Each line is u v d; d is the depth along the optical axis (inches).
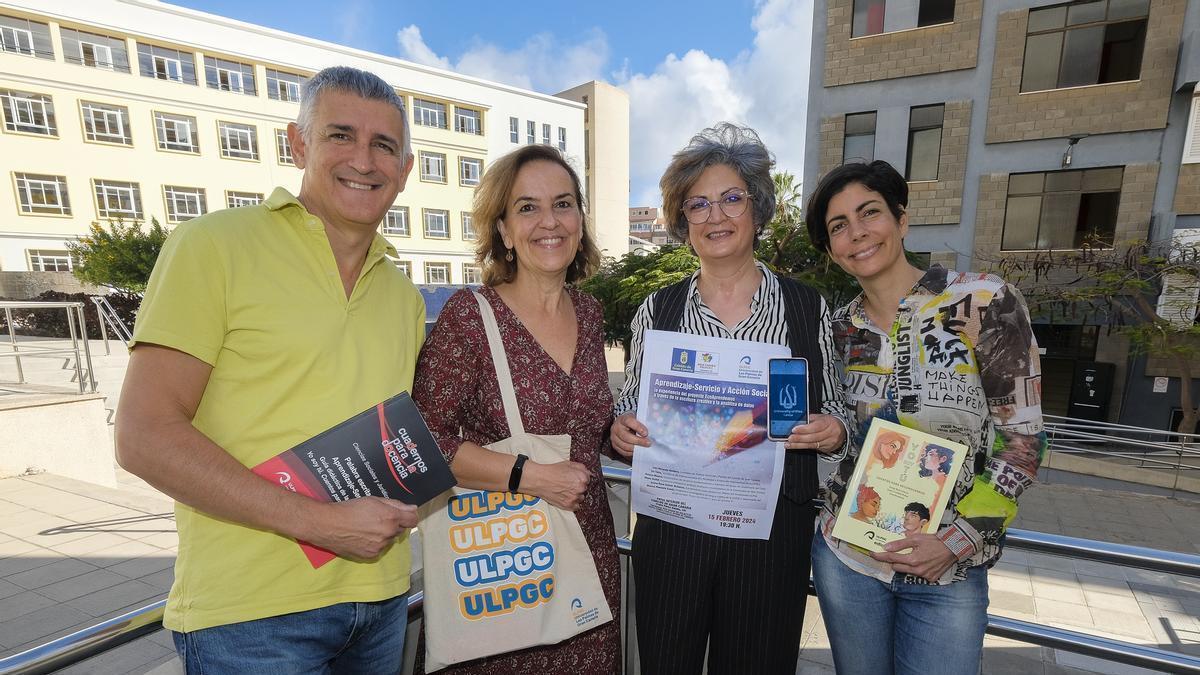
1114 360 513.3
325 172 49.9
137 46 957.8
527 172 61.1
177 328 41.0
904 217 58.5
